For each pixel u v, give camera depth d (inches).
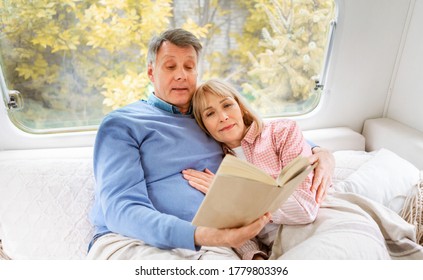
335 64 66.2
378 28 64.9
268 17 61.2
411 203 49.0
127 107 46.2
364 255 35.9
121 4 54.8
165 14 56.9
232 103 45.8
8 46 52.9
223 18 59.5
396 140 64.2
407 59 66.5
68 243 46.1
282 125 47.2
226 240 32.4
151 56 46.5
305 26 63.3
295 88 68.3
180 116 48.2
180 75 45.3
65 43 55.0
